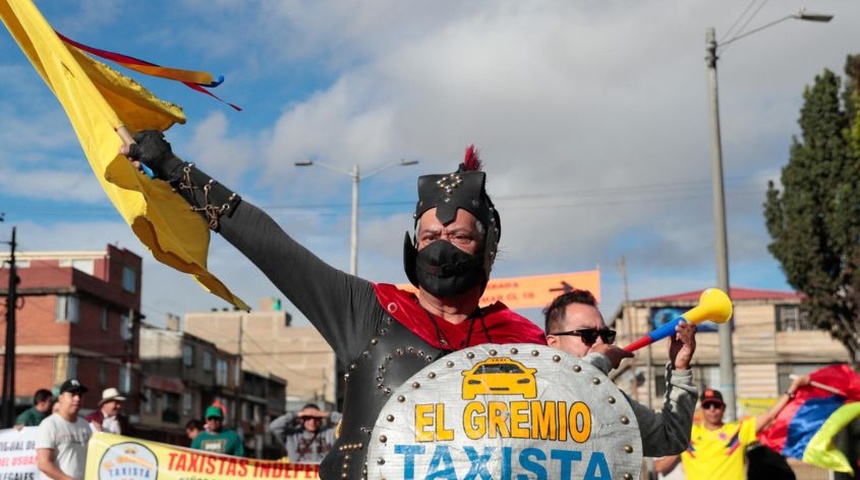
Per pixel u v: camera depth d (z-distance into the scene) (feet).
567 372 8.36
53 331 146.61
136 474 28.76
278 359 282.77
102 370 155.43
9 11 10.61
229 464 29.40
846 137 91.50
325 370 281.54
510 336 9.58
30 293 147.13
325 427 34.99
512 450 7.97
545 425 8.11
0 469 29.37
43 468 27.30
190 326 284.61
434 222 9.68
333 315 9.43
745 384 152.87
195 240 10.34
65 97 10.18
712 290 10.13
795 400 27.86
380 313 9.48
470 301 9.79
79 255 160.97
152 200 10.09
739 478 27.09
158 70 11.57
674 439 9.27
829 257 92.27
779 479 27.37
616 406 8.32
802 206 93.09
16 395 145.18
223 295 10.33
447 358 8.43
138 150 9.75
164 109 11.05
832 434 27.04
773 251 96.22
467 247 9.59
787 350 152.87
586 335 13.26
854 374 27.45
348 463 8.81
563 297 13.78
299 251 9.52
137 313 169.27
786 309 154.40
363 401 9.04
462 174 9.88
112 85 10.77
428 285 9.52
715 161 55.42
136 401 165.89
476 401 8.14
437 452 8.00
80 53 10.69
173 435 183.62
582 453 8.11
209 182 9.62
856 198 90.33
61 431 27.89
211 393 205.87
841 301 91.56
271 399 254.27
